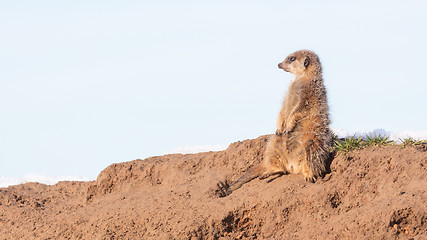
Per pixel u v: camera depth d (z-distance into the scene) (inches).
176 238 831.7
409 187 745.6
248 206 858.8
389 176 790.5
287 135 913.5
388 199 725.9
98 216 973.2
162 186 1085.8
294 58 966.4
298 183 869.2
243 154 1076.5
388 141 894.4
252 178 965.2
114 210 981.2
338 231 720.3
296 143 908.0
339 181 832.9
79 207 1121.4
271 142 954.1
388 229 674.8
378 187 788.6
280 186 876.6
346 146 883.4
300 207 827.4
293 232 795.4
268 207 845.2
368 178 815.1
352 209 778.8
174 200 955.3
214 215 858.8
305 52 964.6
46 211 1121.4
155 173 1134.4
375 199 759.1
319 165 876.0
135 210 949.8
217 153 1135.6
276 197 848.9
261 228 840.3
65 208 1132.5
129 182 1129.4
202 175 1071.0
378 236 672.4
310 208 818.2
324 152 883.4
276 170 941.8
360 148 882.1
